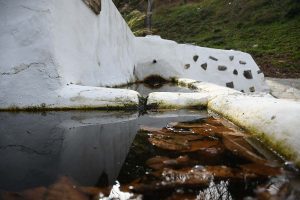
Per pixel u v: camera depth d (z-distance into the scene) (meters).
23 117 2.67
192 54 6.95
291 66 9.98
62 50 3.17
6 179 1.35
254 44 12.98
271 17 15.28
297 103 2.23
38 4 2.99
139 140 2.03
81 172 1.45
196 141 2.00
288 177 1.43
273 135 1.86
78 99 2.98
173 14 19.42
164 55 6.88
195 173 1.47
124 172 1.46
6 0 3.02
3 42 2.99
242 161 1.65
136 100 3.08
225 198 1.21
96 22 4.34
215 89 4.59
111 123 2.52
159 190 1.28
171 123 2.52
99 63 4.37
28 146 1.88
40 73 2.95
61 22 3.20
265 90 6.61
